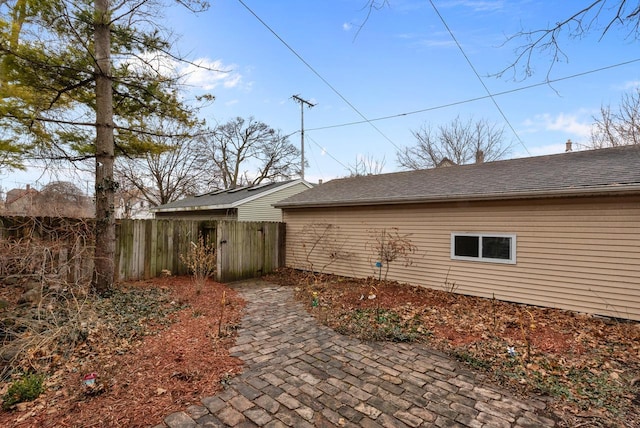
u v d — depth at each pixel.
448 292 6.77
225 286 7.54
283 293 6.93
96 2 5.47
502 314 5.27
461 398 2.80
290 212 10.10
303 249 9.68
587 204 5.23
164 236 7.95
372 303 5.86
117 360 3.32
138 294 5.96
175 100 6.59
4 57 4.88
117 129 6.57
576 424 2.44
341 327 4.60
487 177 7.26
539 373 3.22
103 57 5.65
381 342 4.11
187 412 2.50
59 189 7.57
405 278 7.50
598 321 4.91
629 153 6.63
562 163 7.02
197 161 22.73
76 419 2.36
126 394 2.71
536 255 5.73
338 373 3.24
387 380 3.11
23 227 5.52
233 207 13.27
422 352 3.81
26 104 5.33
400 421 2.46
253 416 2.47
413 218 7.38
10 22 4.94
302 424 2.39
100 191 5.87
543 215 5.67
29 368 3.12
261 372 3.23
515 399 2.79
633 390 2.93
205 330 4.34
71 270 5.73
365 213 8.27
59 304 4.72
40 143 5.78
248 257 8.77
